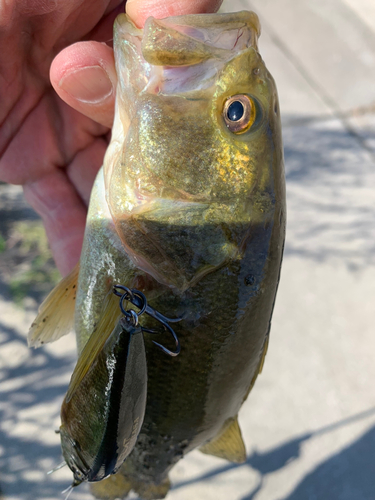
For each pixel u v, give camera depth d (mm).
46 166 235
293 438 351
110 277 137
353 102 654
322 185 534
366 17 804
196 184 126
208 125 125
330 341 404
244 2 791
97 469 122
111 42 194
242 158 127
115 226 136
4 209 434
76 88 162
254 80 127
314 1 814
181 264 127
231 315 131
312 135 601
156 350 130
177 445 156
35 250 410
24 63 196
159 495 183
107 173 142
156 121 126
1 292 379
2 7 163
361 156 576
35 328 157
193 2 138
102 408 114
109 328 118
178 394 138
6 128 218
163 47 122
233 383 144
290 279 442
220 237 126
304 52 723
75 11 177
